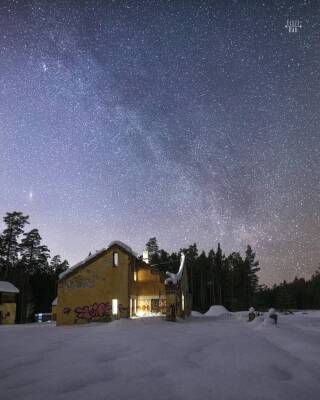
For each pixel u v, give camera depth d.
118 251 40.38
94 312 39.22
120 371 12.09
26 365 13.57
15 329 31.09
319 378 11.15
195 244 103.44
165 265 92.44
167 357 14.12
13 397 9.65
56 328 31.66
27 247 82.12
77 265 40.56
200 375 11.37
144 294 44.66
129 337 20.81
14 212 79.19
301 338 18.34
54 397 9.56
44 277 82.44
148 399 9.27
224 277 100.00
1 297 57.78
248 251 105.75
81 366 12.88
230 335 21.02
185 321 41.22
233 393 9.68
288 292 106.75
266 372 11.72
